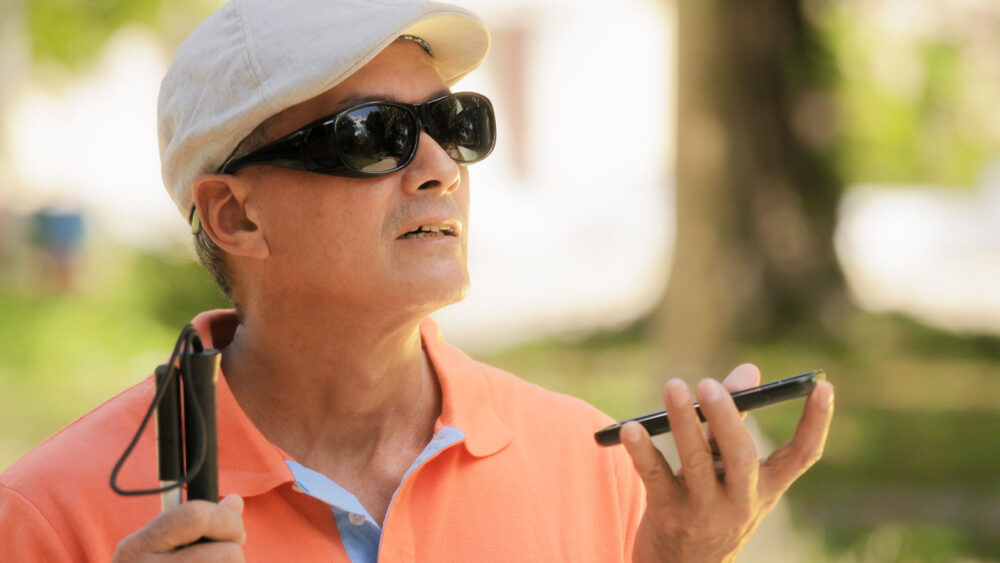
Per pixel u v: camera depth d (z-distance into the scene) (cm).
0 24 2544
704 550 284
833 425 1700
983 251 3672
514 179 4306
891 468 1483
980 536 1238
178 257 2406
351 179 302
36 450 311
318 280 308
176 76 317
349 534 304
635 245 3662
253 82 299
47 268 2325
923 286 2934
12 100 2564
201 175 314
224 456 299
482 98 327
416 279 306
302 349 317
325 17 298
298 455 321
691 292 1342
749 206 2211
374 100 306
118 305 2166
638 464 272
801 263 2248
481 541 312
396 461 324
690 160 1422
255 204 313
